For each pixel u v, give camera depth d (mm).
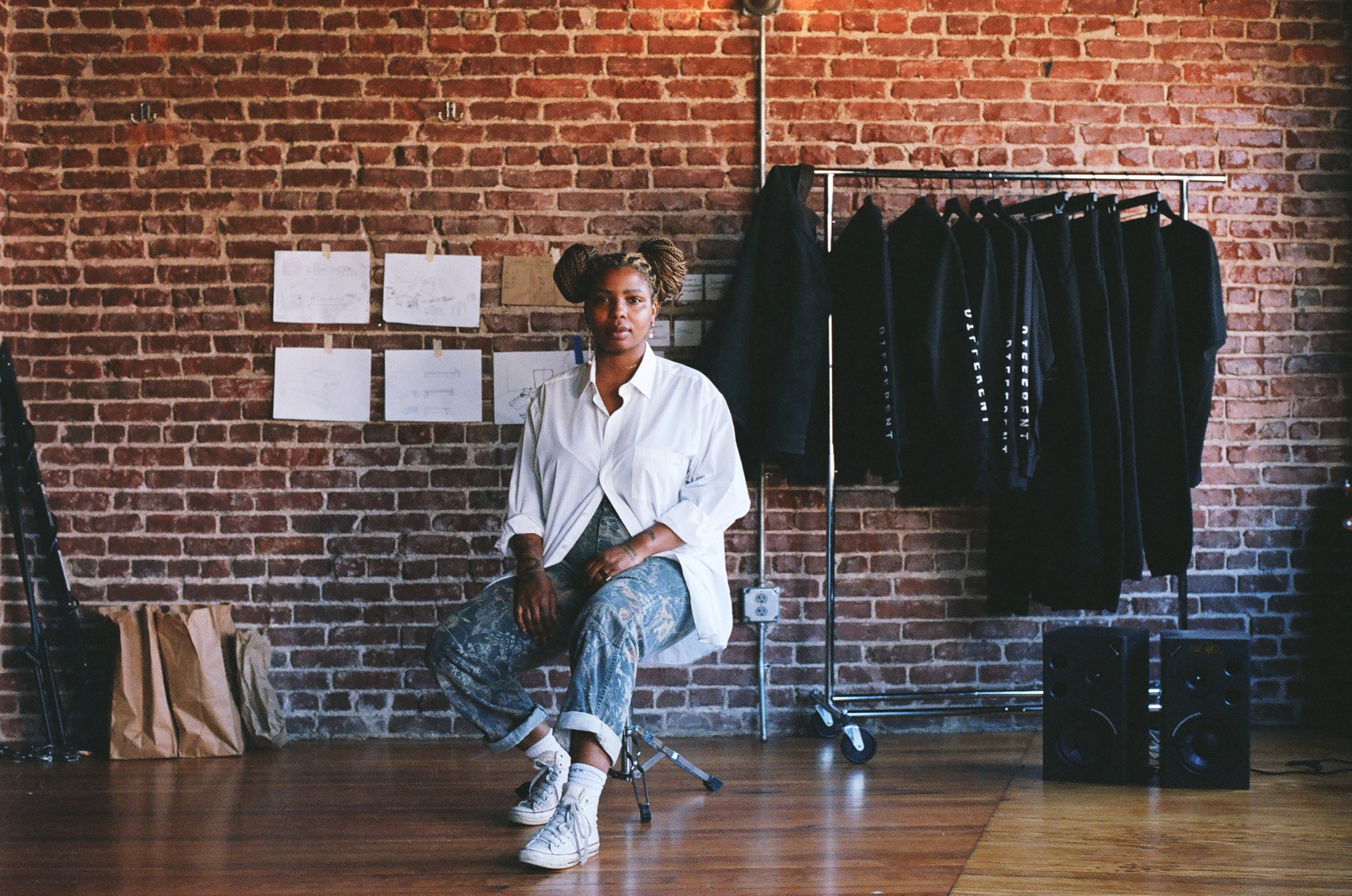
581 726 2344
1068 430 3455
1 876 2301
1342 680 3828
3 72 3736
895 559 3768
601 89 3766
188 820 2730
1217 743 2975
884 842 2514
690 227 3754
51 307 3740
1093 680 3055
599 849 2463
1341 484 3844
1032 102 3818
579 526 2682
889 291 3430
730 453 2758
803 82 3775
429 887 2217
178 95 3752
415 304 3736
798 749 3512
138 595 3723
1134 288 3561
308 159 3752
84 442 3734
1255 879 2248
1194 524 3826
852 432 3637
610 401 2766
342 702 3715
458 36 3762
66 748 3484
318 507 3736
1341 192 3857
